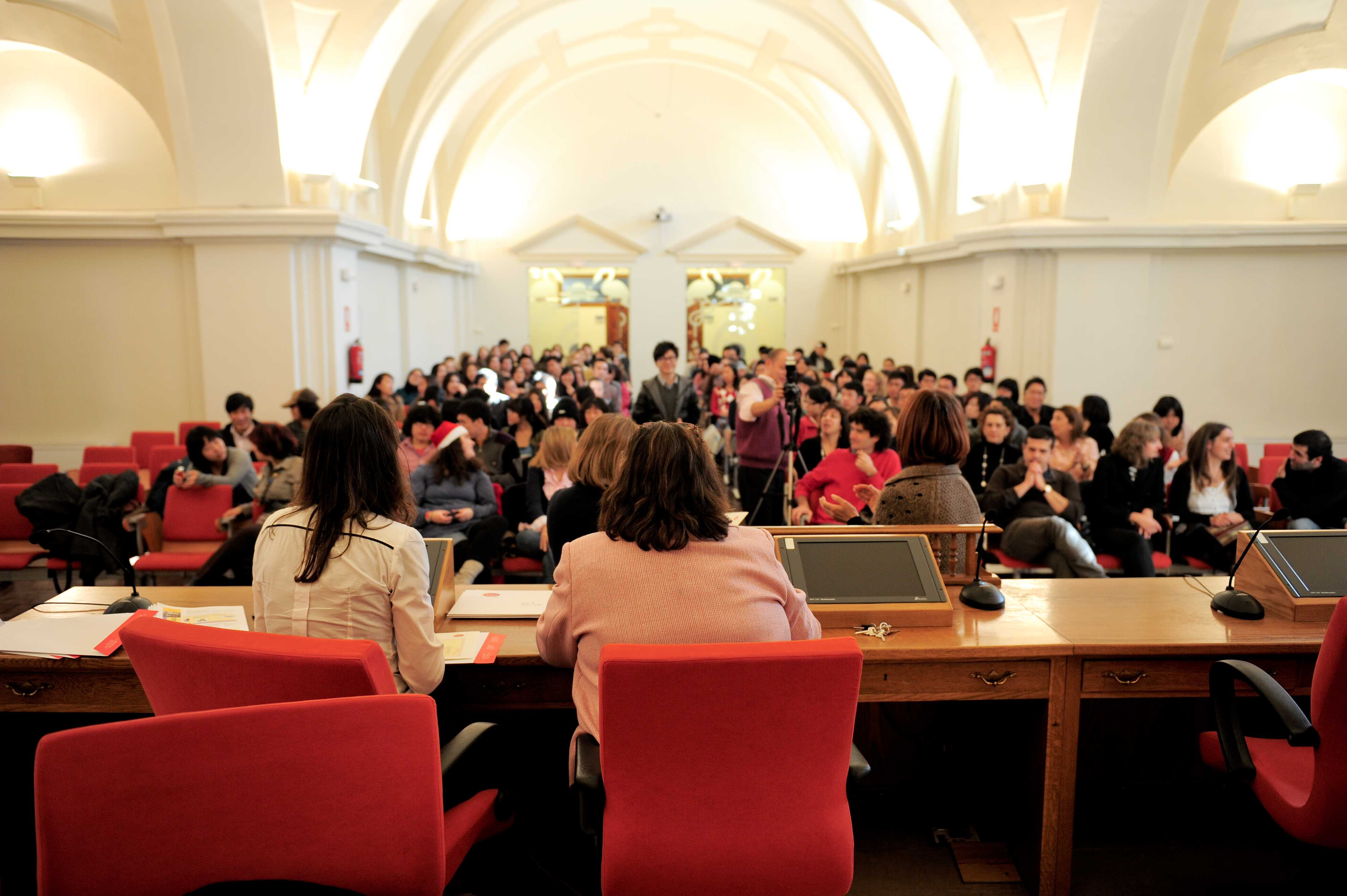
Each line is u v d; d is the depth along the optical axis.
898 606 2.44
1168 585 2.89
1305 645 2.32
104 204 8.73
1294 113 9.05
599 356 13.21
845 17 10.88
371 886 1.34
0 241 8.54
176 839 1.27
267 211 8.14
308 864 1.32
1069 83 8.45
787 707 1.55
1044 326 9.10
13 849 2.54
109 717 2.61
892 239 14.48
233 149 8.10
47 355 8.79
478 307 16.86
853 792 3.03
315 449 1.97
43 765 1.21
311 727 1.31
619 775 1.58
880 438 4.55
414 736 1.35
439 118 11.73
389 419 2.04
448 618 2.59
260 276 8.38
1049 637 2.37
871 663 2.29
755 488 5.77
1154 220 9.04
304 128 8.34
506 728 2.35
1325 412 9.43
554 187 16.66
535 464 4.95
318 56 8.09
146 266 8.72
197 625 1.88
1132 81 8.28
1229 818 2.94
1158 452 4.79
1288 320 9.29
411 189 12.30
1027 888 2.51
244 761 1.28
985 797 2.82
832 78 13.01
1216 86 8.77
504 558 4.85
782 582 1.90
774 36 12.86
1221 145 9.15
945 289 12.11
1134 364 9.06
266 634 1.62
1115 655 2.32
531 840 2.73
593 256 16.78
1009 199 9.25
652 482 1.85
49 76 8.53
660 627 1.76
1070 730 2.36
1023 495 4.71
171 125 8.38
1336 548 2.64
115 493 5.17
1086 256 8.90
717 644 1.55
